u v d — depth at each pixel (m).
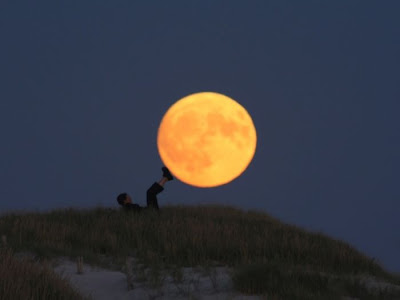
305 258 44.53
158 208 62.62
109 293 32.41
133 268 38.25
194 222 56.28
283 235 51.44
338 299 28.58
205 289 31.38
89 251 44.31
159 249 45.59
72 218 59.28
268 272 32.09
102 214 61.09
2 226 50.31
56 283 29.94
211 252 44.56
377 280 37.59
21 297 26.41
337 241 53.28
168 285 32.72
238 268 34.56
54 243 45.03
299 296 28.27
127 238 49.81
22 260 34.47
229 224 58.22
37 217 58.47
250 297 29.16
